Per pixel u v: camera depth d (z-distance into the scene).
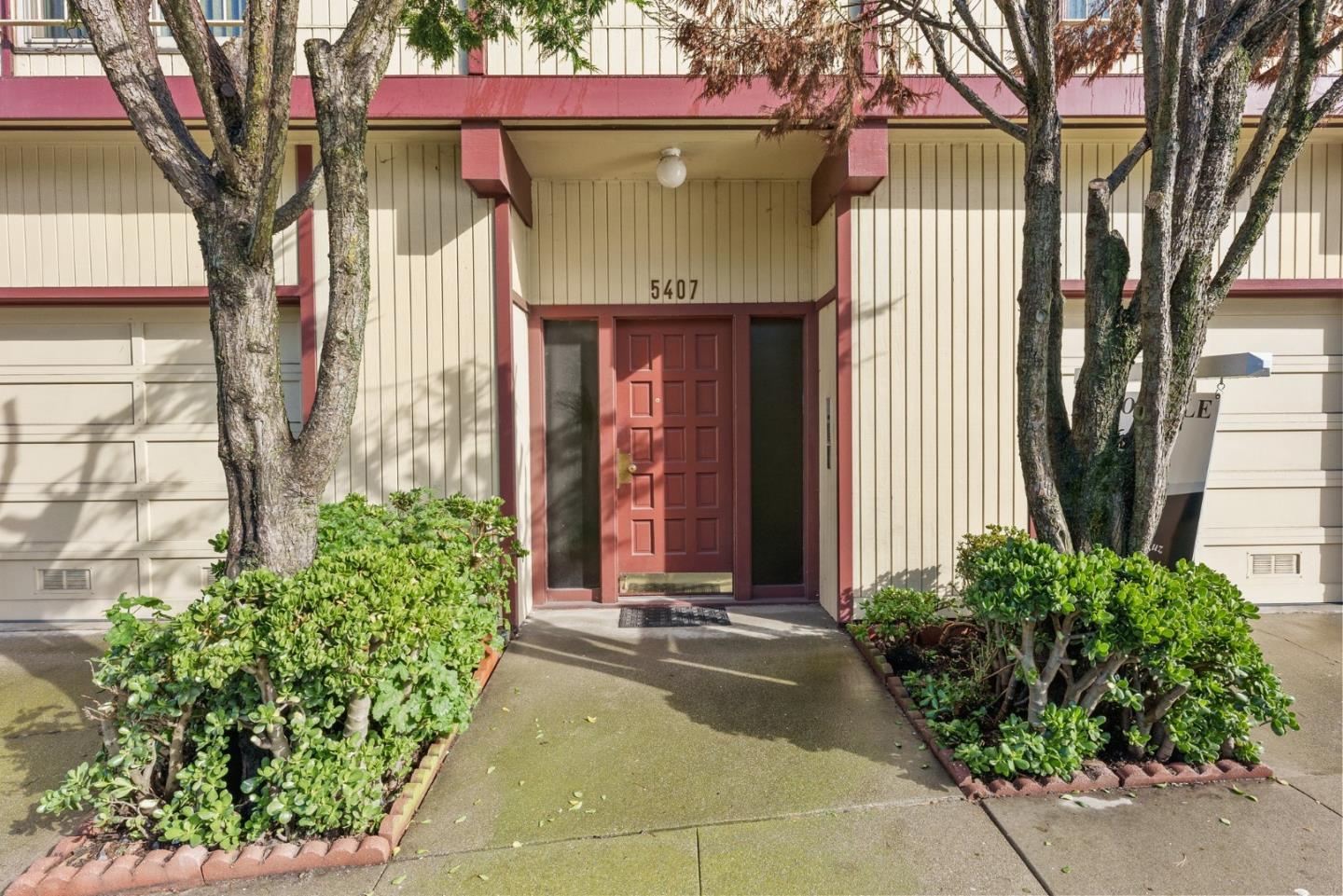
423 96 3.90
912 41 3.99
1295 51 2.86
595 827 2.37
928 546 4.38
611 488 4.93
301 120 4.00
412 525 3.44
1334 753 2.77
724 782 2.62
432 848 2.27
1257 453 4.75
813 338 4.90
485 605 3.46
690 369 5.06
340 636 2.16
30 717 3.20
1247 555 4.77
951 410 4.37
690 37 3.12
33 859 2.23
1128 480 2.88
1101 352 2.90
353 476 4.29
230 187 2.37
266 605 2.28
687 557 5.09
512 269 4.31
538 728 3.07
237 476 2.46
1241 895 2.00
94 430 4.57
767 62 3.09
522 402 4.64
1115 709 2.78
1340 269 4.55
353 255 2.56
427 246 4.28
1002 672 2.91
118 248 4.38
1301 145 2.76
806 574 4.98
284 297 4.32
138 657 2.18
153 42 2.44
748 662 3.80
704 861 2.19
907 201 4.34
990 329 4.38
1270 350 4.73
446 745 2.83
